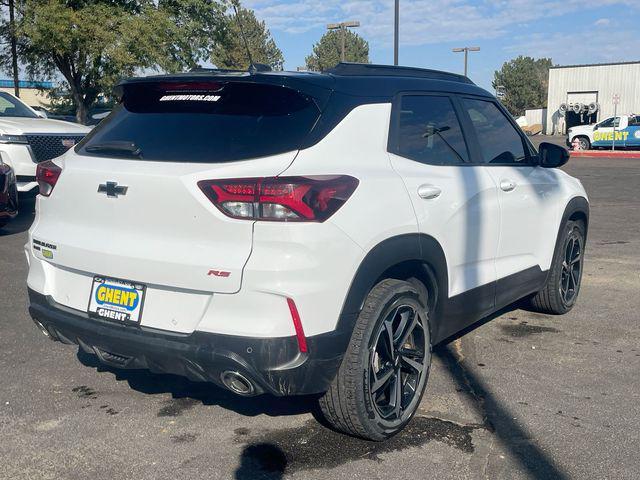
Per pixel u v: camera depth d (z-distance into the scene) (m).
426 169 3.84
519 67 92.56
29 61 23.62
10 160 9.82
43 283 3.70
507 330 5.36
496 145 4.68
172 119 3.51
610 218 11.28
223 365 3.06
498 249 4.53
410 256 3.55
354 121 3.46
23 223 9.91
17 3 21.77
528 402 4.04
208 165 3.15
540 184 5.04
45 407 3.94
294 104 3.35
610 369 4.57
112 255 3.31
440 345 5.00
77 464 3.32
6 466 3.29
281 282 2.99
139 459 3.37
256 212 3.00
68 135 10.35
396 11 22.77
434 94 4.17
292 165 3.11
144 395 4.11
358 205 3.24
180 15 24.00
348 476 3.22
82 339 3.47
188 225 3.12
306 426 3.73
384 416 3.49
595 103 44.03
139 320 3.28
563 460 3.38
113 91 3.90
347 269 3.18
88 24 20.89
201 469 3.28
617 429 3.71
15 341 5.01
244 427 3.71
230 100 3.44
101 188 3.36
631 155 28.23
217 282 3.04
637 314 5.82
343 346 3.21
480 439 3.59
